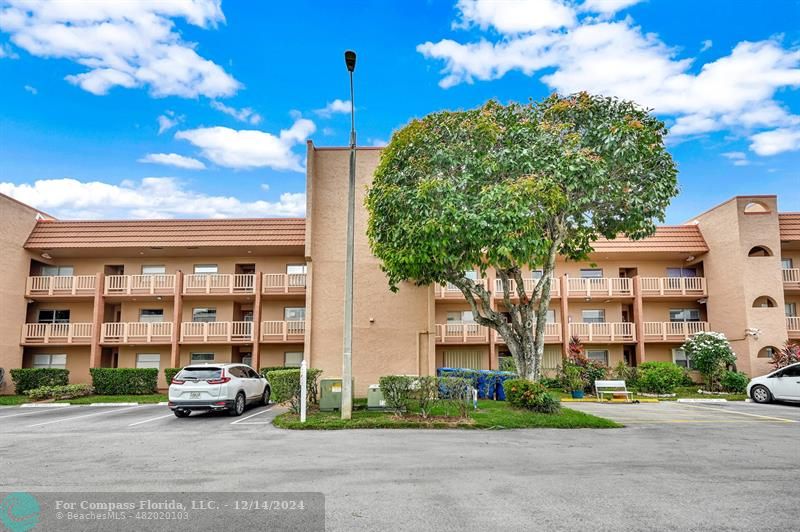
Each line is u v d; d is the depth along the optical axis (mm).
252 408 16094
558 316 26828
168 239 23531
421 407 11977
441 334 25141
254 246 23516
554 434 10469
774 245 23578
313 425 11305
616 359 26578
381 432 10758
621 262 27547
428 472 7020
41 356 24875
